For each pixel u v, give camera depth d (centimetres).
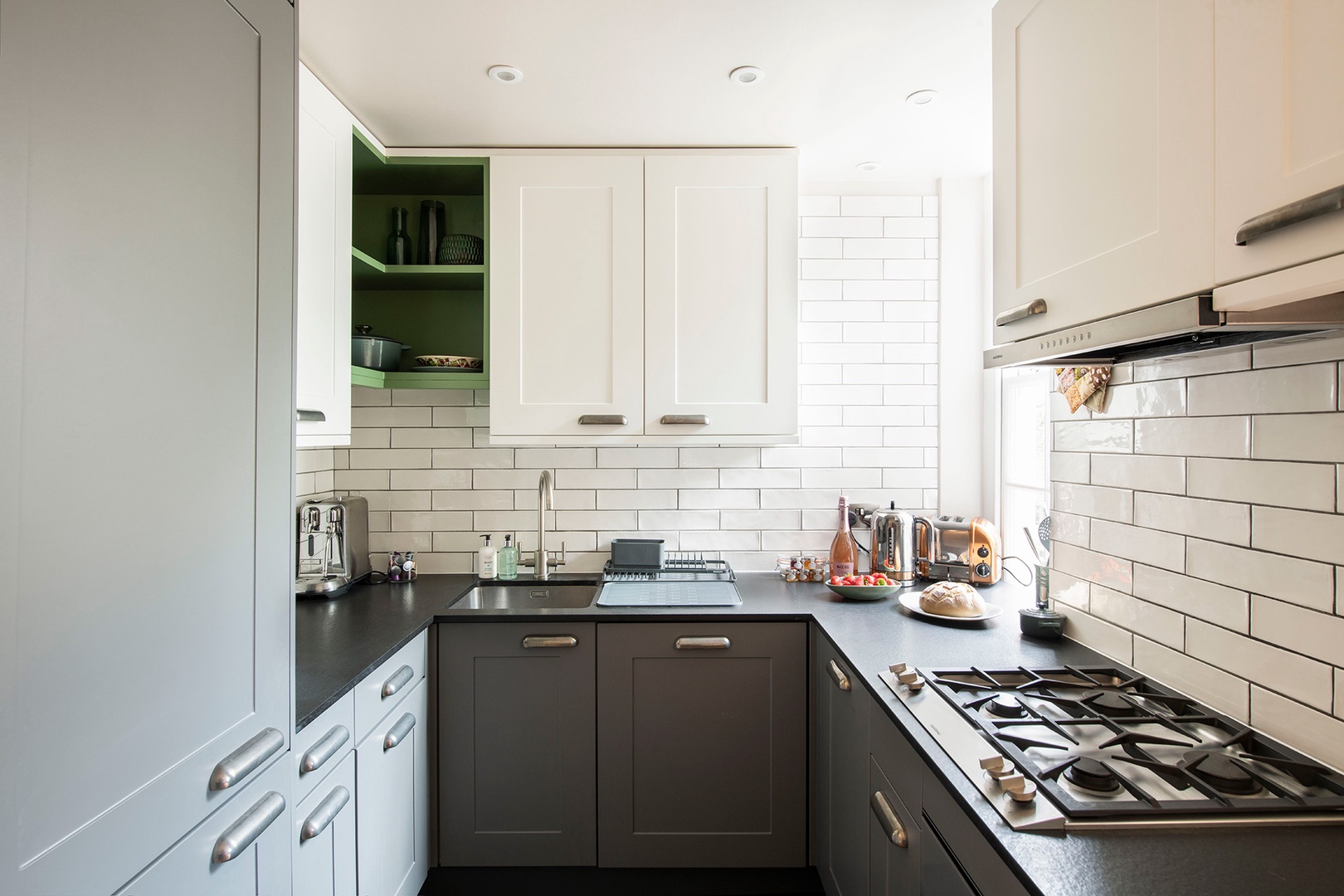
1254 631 113
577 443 220
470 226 252
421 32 160
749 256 221
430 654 197
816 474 255
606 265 220
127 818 71
